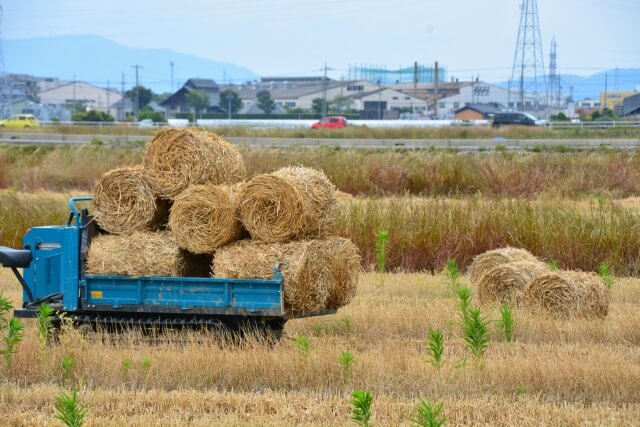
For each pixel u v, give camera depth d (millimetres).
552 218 33375
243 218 19828
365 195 48750
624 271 31766
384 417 15180
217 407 15852
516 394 16328
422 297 26328
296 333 21938
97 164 56062
